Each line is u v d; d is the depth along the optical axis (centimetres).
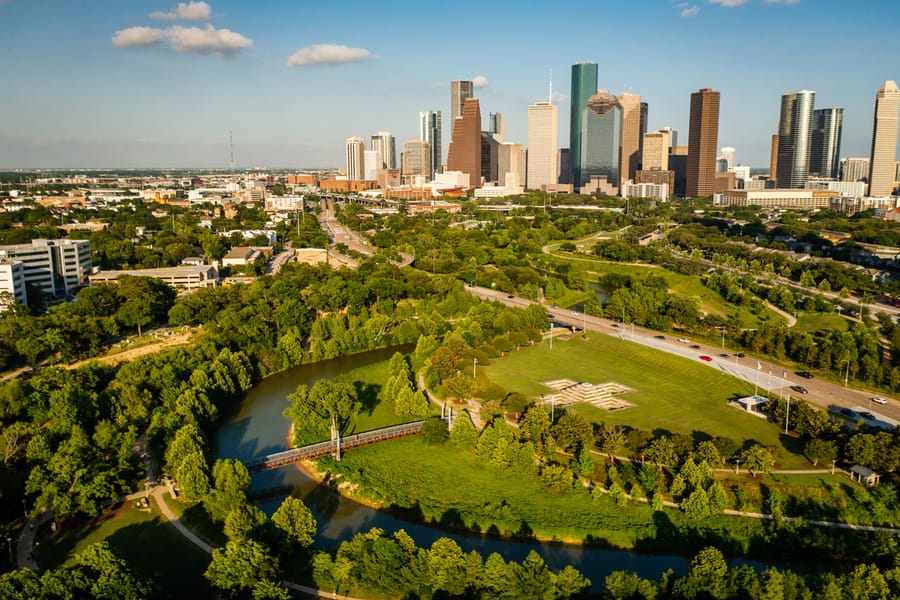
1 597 17388
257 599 19388
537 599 19700
